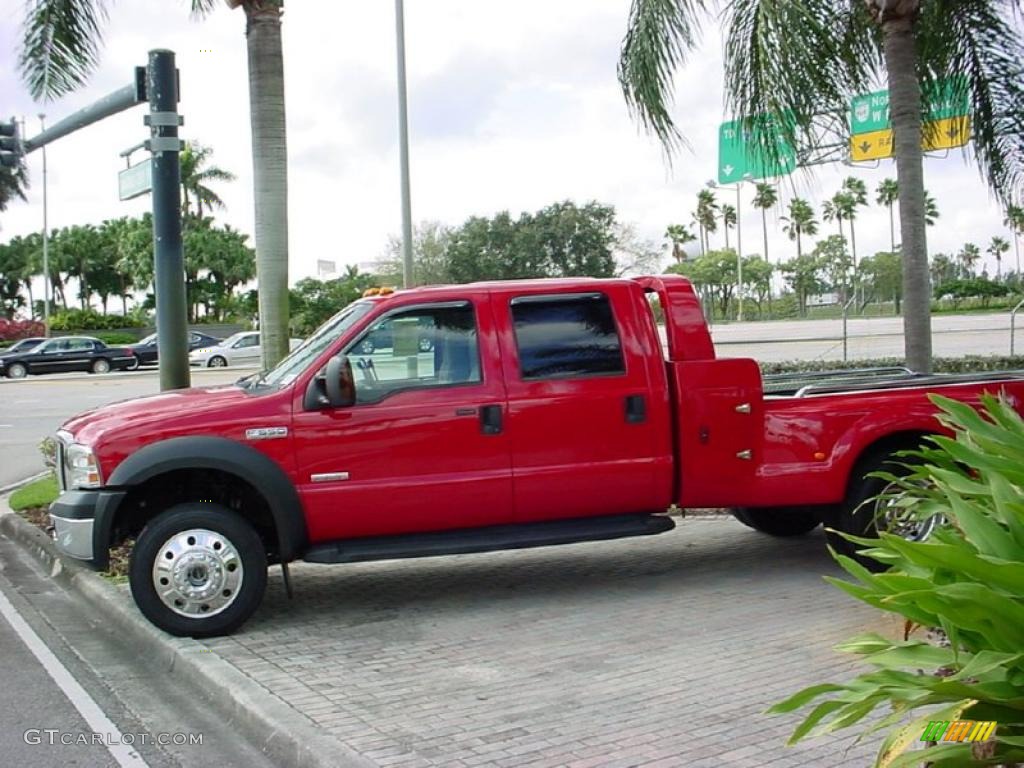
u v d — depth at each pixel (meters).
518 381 6.96
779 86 9.48
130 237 68.56
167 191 10.29
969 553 2.88
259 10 10.35
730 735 4.68
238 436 6.58
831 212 74.56
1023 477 3.40
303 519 6.68
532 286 7.13
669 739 4.65
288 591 6.92
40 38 11.43
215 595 6.51
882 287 50.09
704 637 6.27
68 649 6.70
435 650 6.18
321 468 6.66
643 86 10.20
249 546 6.58
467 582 7.95
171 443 6.50
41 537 9.98
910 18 10.73
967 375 8.41
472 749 4.57
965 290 57.28
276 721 4.94
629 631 6.46
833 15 11.21
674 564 8.34
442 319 6.98
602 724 4.86
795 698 3.02
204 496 7.05
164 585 6.47
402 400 6.79
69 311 73.88
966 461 3.56
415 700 5.26
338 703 5.23
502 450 6.91
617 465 7.07
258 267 10.62
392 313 6.92
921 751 2.84
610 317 7.17
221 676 5.67
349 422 6.70
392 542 6.88
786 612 6.79
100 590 7.82
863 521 7.52
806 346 30.00
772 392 8.30
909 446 7.61
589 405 7.02
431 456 6.81
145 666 6.33
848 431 7.41
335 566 8.63
